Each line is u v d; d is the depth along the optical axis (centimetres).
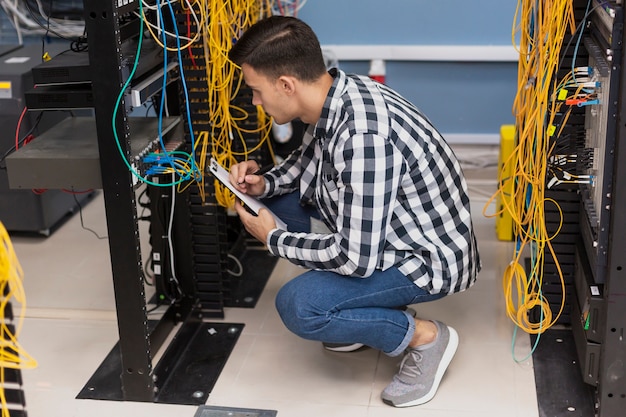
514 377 234
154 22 234
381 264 215
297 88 203
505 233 313
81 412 225
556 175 235
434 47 353
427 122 216
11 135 311
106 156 204
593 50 209
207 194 255
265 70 202
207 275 265
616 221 193
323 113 204
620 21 185
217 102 258
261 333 262
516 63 356
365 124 197
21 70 309
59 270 308
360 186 196
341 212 202
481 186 363
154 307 272
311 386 234
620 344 202
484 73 359
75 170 209
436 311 269
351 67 367
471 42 355
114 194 207
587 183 229
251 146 298
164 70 213
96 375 241
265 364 245
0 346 149
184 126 251
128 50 221
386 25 356
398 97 215
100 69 196
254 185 238
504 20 349
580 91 220
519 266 239
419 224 214
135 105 203
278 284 292
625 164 189
